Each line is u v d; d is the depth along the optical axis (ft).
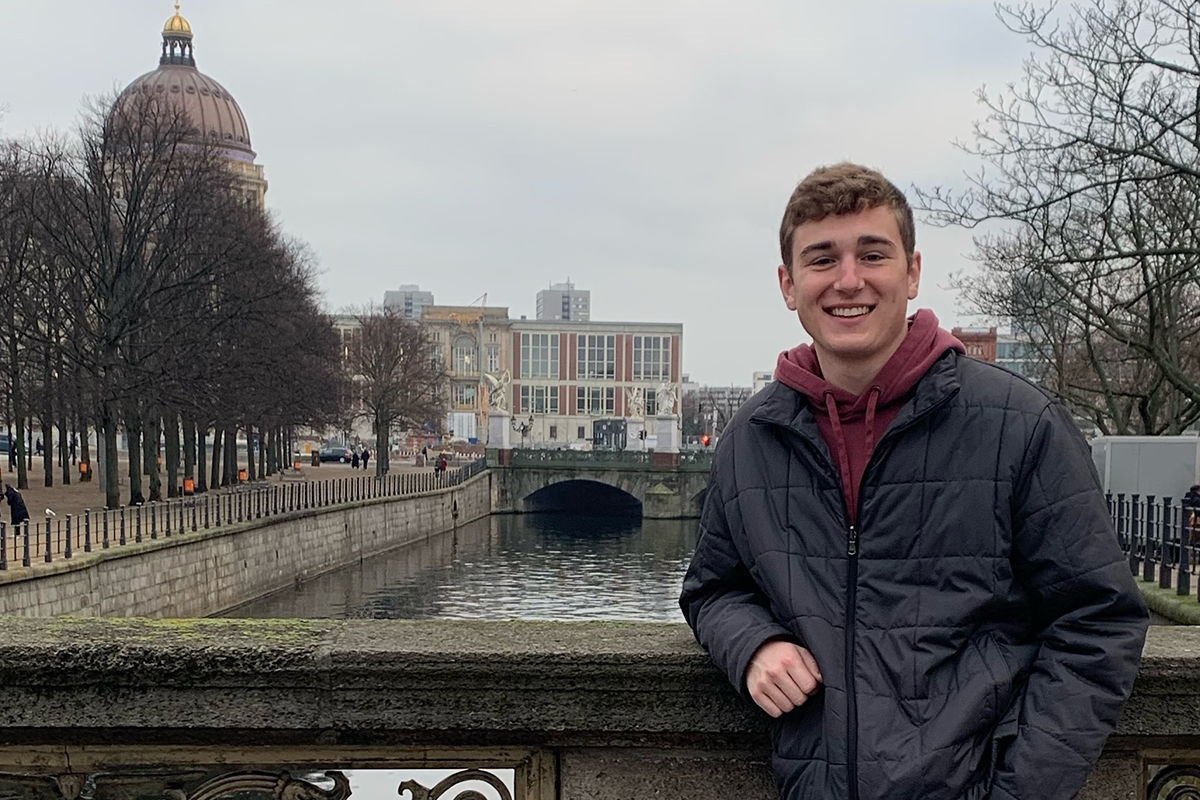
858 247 8.45
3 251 112.88
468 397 414.41
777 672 8.07
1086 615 7.73
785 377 8.77
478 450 330.75
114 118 119.34
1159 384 88.63
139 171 116.67
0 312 110.63
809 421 8.56
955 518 8.05
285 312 138.92
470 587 130.62
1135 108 58.90
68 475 157.48
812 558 8.40
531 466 236.02
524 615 111.24
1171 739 9.29
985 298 122.93
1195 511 59.62
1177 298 86.79
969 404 8.21
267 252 138.72
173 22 282.36
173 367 115.85
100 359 111.65
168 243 118.11
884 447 8.24
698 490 230.48
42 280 114.93
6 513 112.06
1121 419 103.09
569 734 9.29
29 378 120.98
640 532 204.95
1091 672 7.59
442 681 9.01
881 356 8.36
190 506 106.73
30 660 8.83
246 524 106.83
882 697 7.88
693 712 9.07
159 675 8.87
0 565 66.03
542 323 420.77
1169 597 50.01
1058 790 7.41
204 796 9.33
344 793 9.42
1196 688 8.98
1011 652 8.05
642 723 9.11
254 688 8.96
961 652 8.02
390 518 162.81
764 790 9.34
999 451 8.05
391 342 233.96
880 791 7.59
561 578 139.54
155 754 9.25
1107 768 9.39
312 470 247.29
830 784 7.88
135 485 122.52
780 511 8.61
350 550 143.84
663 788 9.38
